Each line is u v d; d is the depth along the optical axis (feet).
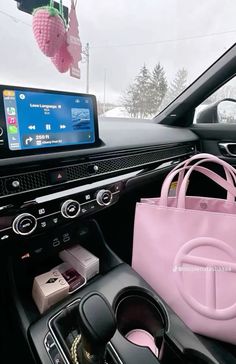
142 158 2.95
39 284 1.87
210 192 3.94
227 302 1.70
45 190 1.90
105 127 3.12
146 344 1.84
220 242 1.73
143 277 1.99
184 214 1.82
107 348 1.55
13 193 1.73
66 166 2.05
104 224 2.97
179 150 3.72
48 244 2.07
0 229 1.67
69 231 2.19
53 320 1.70
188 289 1.79
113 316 1.32
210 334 1.73
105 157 2.43
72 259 2.15
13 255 1.89
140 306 1.93
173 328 1.70
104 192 2.35
